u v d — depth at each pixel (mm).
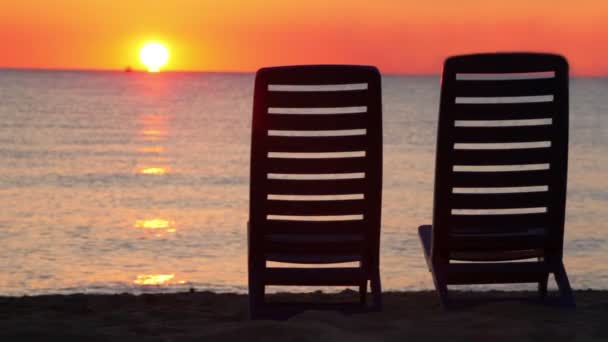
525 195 4867
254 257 4887
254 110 4660
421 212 25641
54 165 40406
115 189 32188
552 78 4730
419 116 85562
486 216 4879
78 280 14703
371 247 4859
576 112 91688
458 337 3998
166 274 15289
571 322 4504
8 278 14945
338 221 4809
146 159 44031
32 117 77375
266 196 4773
